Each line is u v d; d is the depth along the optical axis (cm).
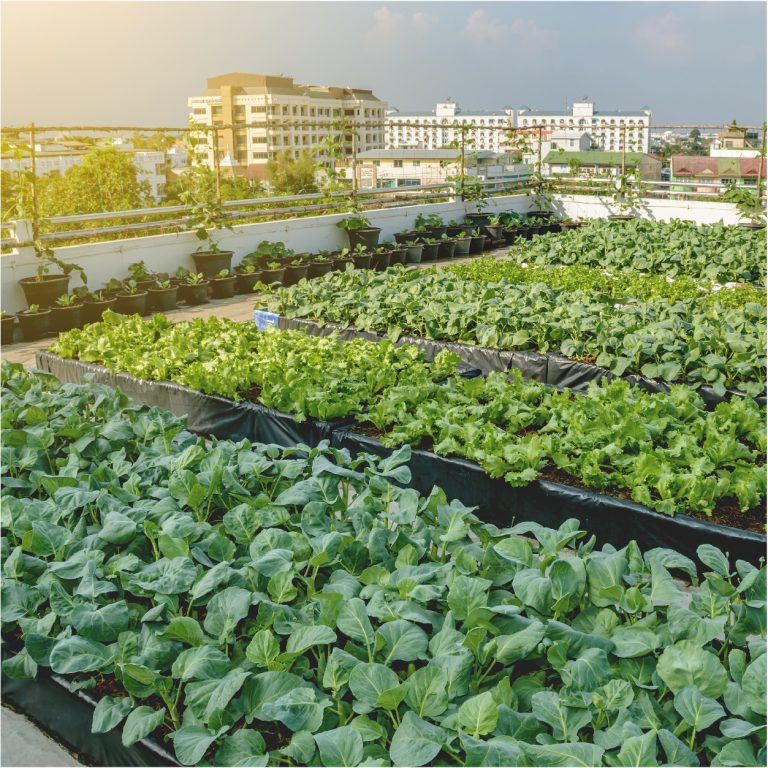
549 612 323
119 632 331
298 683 293
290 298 1050
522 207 2189
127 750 297
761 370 688
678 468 495
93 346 840
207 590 336
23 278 1209
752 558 441
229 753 270
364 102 13488
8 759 329
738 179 1984
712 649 300
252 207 1730
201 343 817
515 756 243
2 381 680
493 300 923
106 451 509
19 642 356
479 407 589
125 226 1376
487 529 391
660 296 1077
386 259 1619
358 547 374
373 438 586
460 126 2048
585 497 489
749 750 253
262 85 12531
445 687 279
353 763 249
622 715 269
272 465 463
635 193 2089
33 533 390
